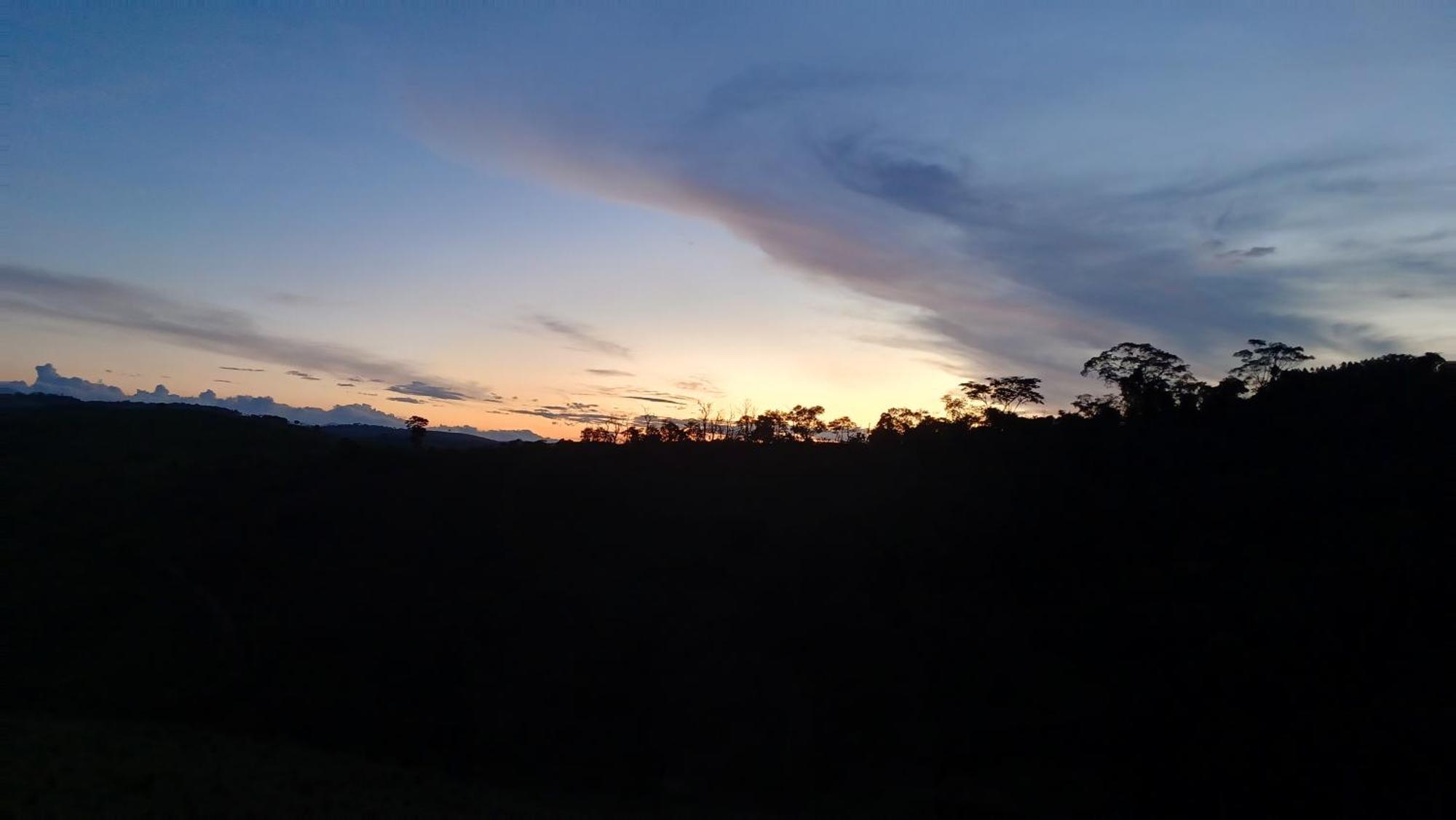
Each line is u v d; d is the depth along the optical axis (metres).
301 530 32.47
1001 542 25.80
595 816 18.36
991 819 18.31
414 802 17.84
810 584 26.75
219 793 16.22
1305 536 21.89
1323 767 16.80
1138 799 18.23
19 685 23.94
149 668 24.84
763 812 19.47
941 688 22.25
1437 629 18.55
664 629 25.66
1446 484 21.69
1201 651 19.81
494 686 23.80
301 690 23.88
